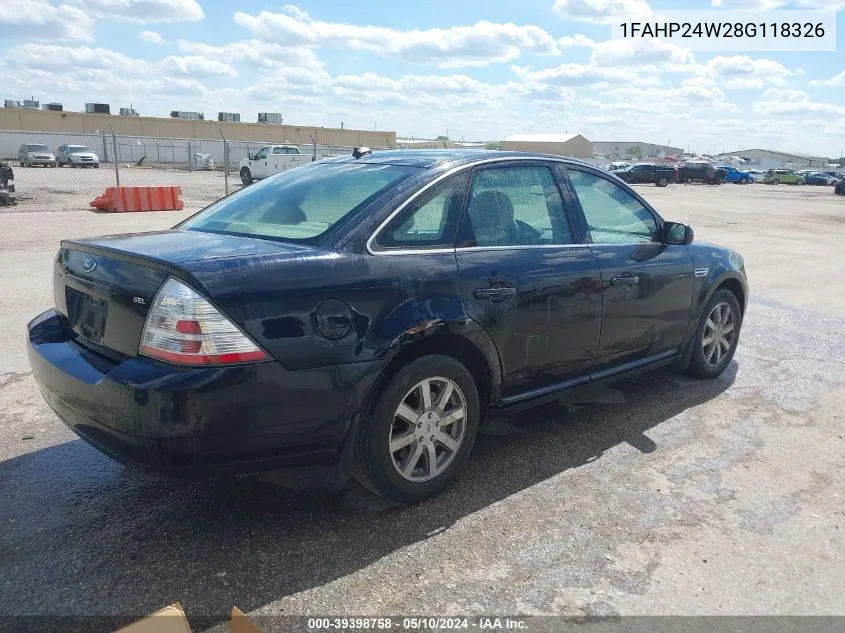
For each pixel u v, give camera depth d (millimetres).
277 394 2809
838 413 4816
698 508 3480
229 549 3006
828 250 14336
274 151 31062
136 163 52281
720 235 16688
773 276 10742
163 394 2619
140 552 2967
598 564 2984
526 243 3814
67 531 3107
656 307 4547
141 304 2787
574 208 4164
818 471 3926
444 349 3441
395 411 3205
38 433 4109
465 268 3438
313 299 2898
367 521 3262
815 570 2996
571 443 4215
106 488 3494
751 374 5645
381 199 3344
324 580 2820
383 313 3094
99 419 2805
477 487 3627
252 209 3740
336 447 3043
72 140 55281
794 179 65125
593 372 4273
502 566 2951
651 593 2807
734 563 3027
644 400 4977
